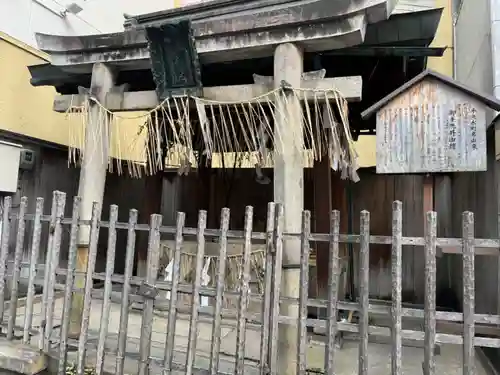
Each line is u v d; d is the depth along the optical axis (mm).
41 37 4793
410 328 5293
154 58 4207
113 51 4582
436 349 4430
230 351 4336
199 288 3111
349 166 4762
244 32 3977
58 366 3535
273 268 2936
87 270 3482
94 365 3705
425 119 3480
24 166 6113
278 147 3793
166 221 7727
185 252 5727
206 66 4914
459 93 3410
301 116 3842
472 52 5590
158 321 5500
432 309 2500
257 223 7340
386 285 6633
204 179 7582
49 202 6668
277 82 3885
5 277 4027
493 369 3852
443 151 3408
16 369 3510
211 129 5973
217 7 4898
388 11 3607
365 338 2654
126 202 8125
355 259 6719
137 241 7820
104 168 4645
